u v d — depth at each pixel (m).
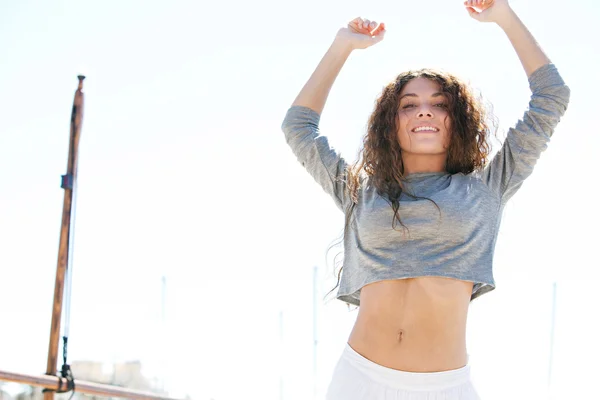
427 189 3.25
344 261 3.35
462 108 3.35
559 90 3.33
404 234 3.15
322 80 3.66
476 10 3.50
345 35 3.66
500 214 3.33
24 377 4.74
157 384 11.06
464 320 3.17
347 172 3.39
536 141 3.29
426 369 3.08
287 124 3.63
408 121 3.31
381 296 3.16
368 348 3.15
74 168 5.15
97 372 10.99
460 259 3.12
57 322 5.04
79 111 5.20
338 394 3.15
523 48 3.43
